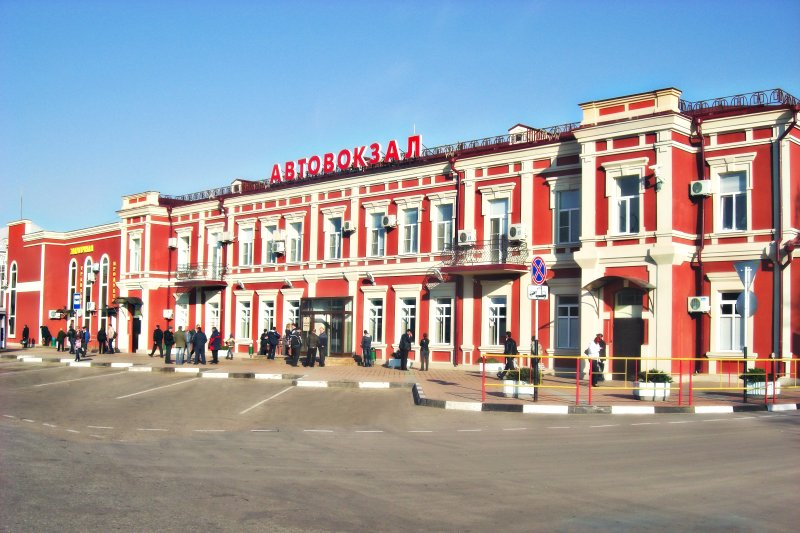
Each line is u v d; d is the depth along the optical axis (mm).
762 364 26922
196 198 51656
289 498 9656
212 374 31453
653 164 28297
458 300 35375
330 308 40750
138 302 51688
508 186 33719
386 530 8156
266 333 43000
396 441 15242
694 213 28734
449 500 9570
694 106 29375
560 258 31672
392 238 38531
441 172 36562
